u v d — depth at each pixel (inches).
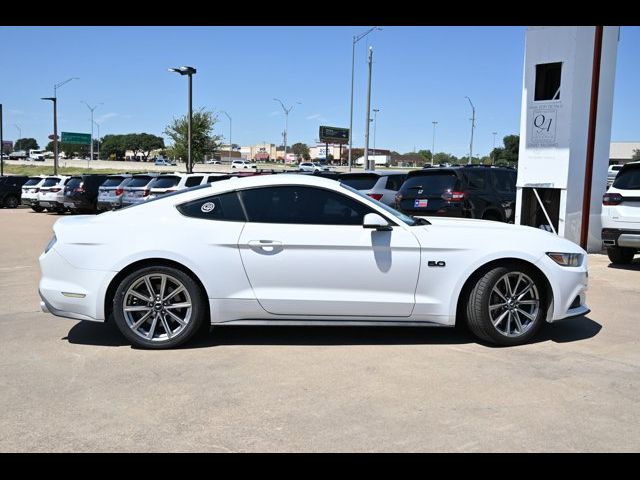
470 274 193.5
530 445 127.4
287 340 203.5
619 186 340.8
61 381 164.2
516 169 478.0
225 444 128.0
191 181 679.7
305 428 135.3
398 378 166.6
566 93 401.4
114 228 191.6
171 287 193.8
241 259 189.8
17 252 445.1
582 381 164.9
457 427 135.7
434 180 426.9
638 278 322.7
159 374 169.8
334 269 191.0
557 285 197.3
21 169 3309.5
